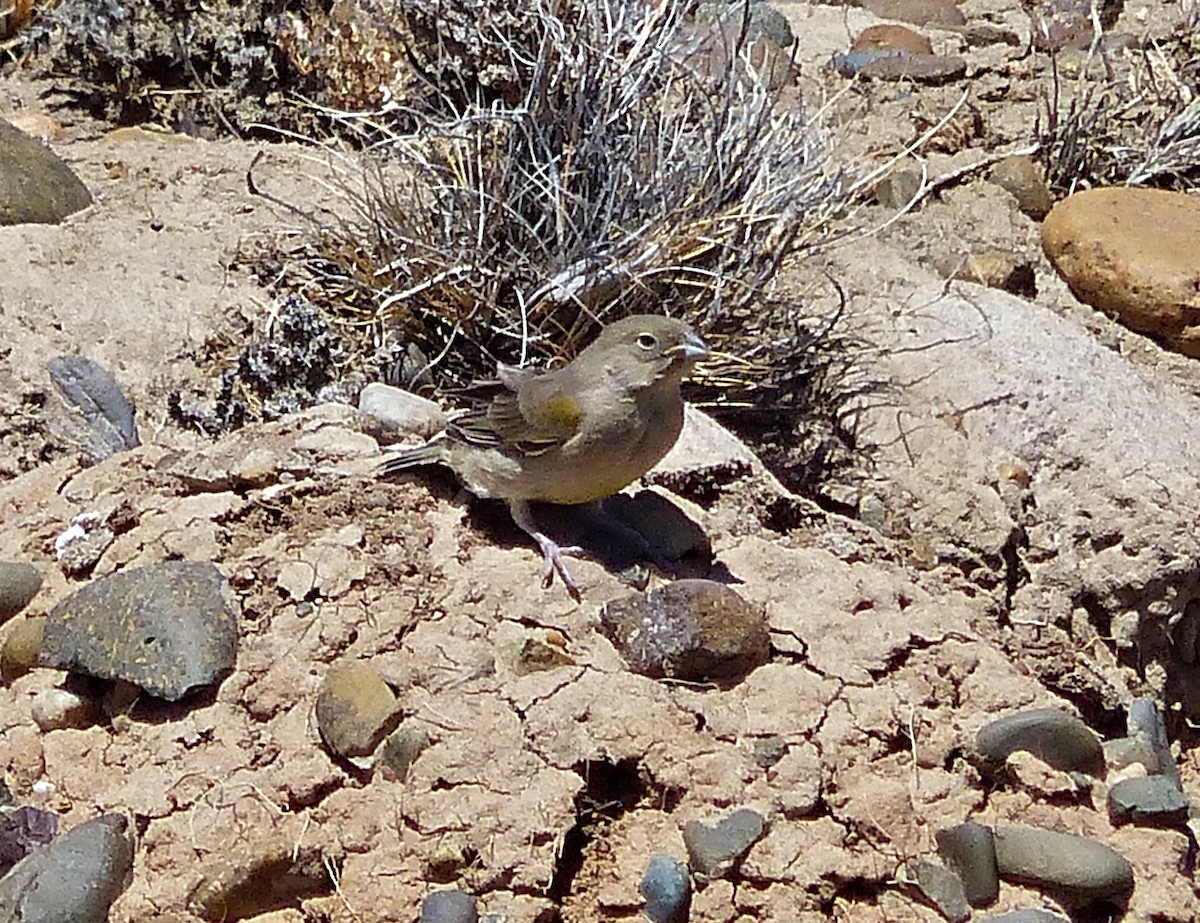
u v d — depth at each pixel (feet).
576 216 24.66
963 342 25.72
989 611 19.20
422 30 29.25
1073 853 15.67
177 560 17.85
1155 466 23.66
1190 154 32.68
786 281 27.30
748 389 24.70
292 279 25.52
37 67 33.60
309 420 20.11
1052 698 17.26
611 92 25.73
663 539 18.38
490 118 25.32
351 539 18.07
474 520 18.61
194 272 25.48
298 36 31.04
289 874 15.53
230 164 28.89
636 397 17.07
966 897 15.56
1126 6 39.93
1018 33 38.73
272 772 16.02
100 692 16.84
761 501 20.26
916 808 16.08
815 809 15.96
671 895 15.19
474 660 16.78
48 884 15.03
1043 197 31.17
